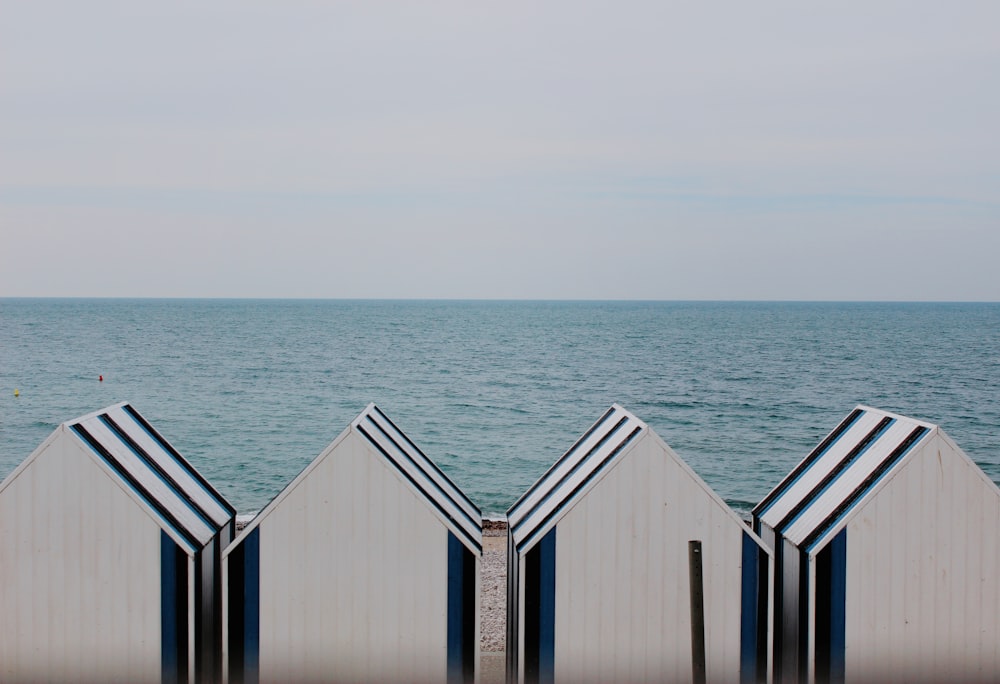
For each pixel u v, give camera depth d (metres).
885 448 12.30
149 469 12.54
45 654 11.31
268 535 11.58
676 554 11.59
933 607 11.58
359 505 11.57
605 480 11.59
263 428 50.47
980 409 58.47
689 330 138.50
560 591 11.56
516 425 52.53
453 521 11.95
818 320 174.62
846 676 11.52
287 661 11.58
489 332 131.88
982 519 11.60
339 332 129.12
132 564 11.29
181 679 11.31
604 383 71.50
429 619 11.62
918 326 150.00
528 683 11.58
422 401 61.72
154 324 145.38
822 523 11.77
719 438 47.50
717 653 11.59
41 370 77.00
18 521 11.29
